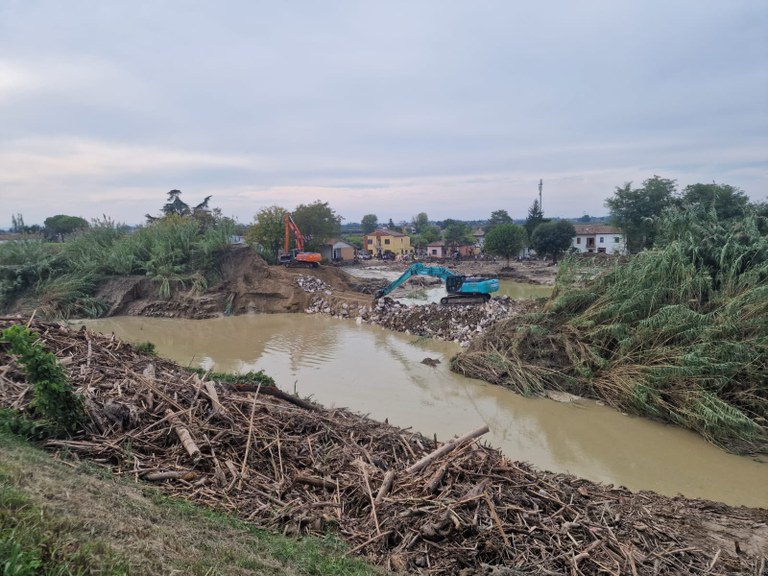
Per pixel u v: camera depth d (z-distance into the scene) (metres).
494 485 7.40
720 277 14.69
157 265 30.55
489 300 25.94
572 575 5.87
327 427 9.25
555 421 12.95
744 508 8.60
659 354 13.39
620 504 7.81
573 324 16.09
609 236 65.38
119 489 5.79
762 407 11.83
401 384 15.56
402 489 7.36
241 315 29.59
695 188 40.19
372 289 38.53
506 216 117.56
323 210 53.88
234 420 8.80
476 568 5.86
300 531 6.39
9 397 7.88
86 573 3.55
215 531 5.50
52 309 27.02
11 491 4.35
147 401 8.71
